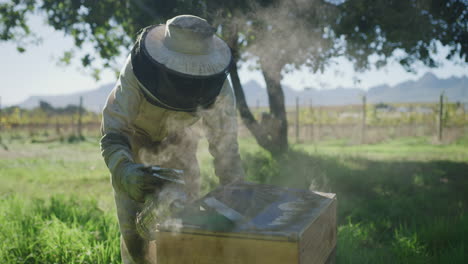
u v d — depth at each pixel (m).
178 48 1.74
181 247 1.60
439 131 17.69
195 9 5.16
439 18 6.13
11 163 10.96
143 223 1.65
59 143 19.64
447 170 8.10
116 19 6.66
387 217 4.65
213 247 1.55
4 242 3.42
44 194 6.35
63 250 3.31
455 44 6.57
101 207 5.30
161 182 1.55
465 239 3.57
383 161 9.53
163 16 5.39
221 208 1.72
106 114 1.98
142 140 2.24
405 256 3.26
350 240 3.48
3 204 4.79
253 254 1.50
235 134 2.25
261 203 1.86
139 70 1.81
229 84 2.20
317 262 1.73
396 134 22.56
